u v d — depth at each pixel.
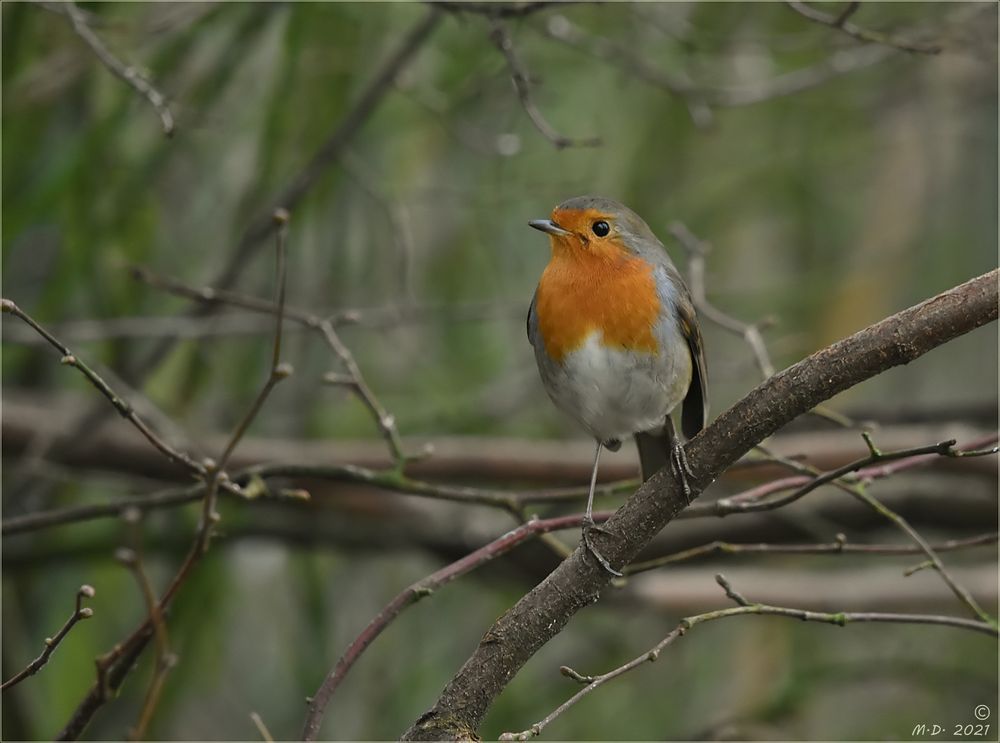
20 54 9.20
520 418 12.41
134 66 8.48
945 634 12.21
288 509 10.81
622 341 7.25
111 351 10.73
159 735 10.22
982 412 10.34
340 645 11.70
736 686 11.88
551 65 11.30
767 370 8.12
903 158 12.96
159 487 10.66
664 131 11.91
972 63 12.61
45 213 9.53
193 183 10.97
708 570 11.56
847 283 12.72
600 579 5.71
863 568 12.30
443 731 5.57
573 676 5.46
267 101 10.29
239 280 10.98
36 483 10.37
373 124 11.08
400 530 10.88
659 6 11.00
